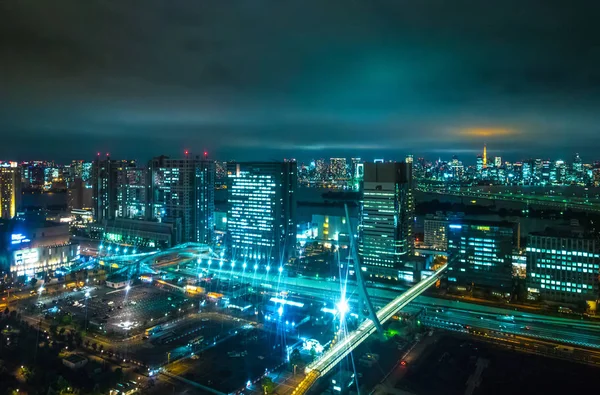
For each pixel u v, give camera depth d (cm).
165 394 19088
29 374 19775
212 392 19325
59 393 18288
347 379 19975
